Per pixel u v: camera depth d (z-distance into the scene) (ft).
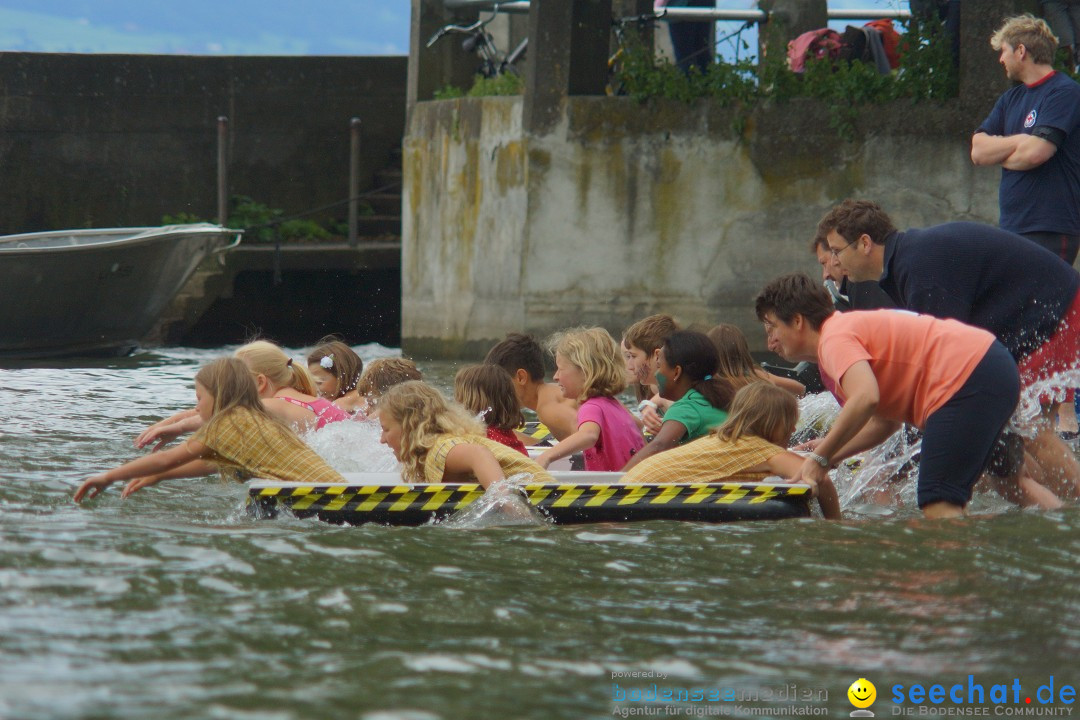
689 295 99.71
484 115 105.50
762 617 34.14
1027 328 49.78
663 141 98.68
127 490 49.93
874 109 95.45
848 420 44.14
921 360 45.29
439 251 112.47
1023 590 36.29
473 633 32.71
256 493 46.11
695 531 43.52
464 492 45.68
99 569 37.58
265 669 29.78
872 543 41.57
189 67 150.61
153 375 101.40
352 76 156.66
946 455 45.11
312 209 156.25
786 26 118.42
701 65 113.60
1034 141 61.46
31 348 112.06
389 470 58.29
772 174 97.71
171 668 29.68
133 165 149.79
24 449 62.80
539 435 63.77
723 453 48.26
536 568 38.81
